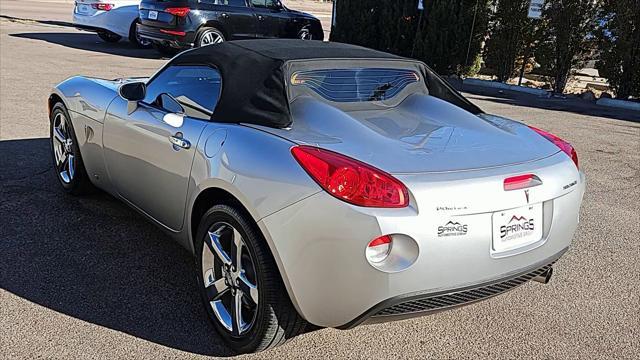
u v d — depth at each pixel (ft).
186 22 42.09
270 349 9.64
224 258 9.80
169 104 11.73
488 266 8.73
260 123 9.87
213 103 10.98
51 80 32.42
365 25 48.73
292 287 8.59
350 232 7.98
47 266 12.17
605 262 13.96
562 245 9.92
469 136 10.11
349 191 8.05
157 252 13.14
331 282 8.25
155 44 46.16
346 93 10.96
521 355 10.02
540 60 44.34
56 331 9.91
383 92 11.43
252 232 8.96
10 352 9.25
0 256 12.46
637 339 10.69
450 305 8.75
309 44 12.42
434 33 45.78
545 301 11.97
